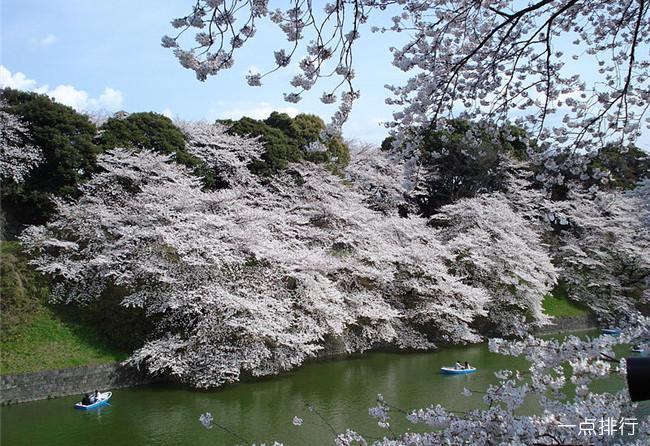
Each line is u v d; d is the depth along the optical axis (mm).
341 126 4648
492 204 24969
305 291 16031
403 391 12688
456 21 4848
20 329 13727
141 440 9641
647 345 3514
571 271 26500
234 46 3633
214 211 17156
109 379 13211
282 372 15047
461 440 4090
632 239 24016
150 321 14789
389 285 19953
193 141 22891
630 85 5488
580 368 3541
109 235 16078
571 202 25938
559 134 5949
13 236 17406
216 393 12812
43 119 17422
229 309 13945
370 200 29281
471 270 22516
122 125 19859
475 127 6324
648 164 12805
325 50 3881
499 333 20891
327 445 9141
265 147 24734
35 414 11133
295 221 19516
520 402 4035
